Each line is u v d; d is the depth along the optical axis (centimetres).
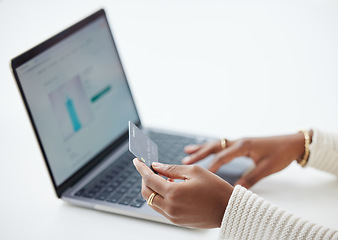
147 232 96
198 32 200
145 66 179
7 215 103
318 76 161
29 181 115
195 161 116
